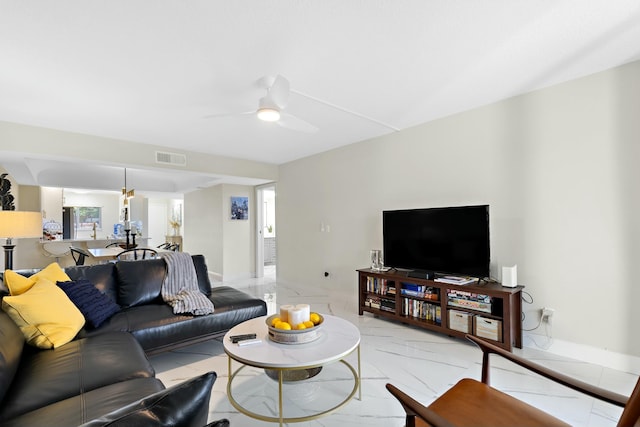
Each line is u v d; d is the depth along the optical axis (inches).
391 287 138.7
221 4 64.2
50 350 70.9
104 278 109.6
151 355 94.6
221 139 163.8
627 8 66.8
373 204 164.2
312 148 185.3
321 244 195.5
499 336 105.8
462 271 119.7
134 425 23.4
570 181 102.2
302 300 180.9
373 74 95.9
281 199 228.2
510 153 115.3
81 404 48.3
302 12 67.1
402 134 150.4
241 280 250.7
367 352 107.7
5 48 78.2
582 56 87.1
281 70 92.4
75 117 127.6
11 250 116.8
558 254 104.8
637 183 90.4
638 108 90.1
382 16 68.9
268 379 89.0
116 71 91.0
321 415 67.4
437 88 106.5
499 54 85.6
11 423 44.2
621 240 93.1
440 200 135.9
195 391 28.2
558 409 74.8
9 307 71.4
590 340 98.6
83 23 69.2
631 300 91.4
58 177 228.4
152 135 154.9
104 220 400.2
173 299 112.8
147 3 63.4
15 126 132.9
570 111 101.8
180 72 92.2
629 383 85.8
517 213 113.8
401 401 44.6
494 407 50.9
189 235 305.3
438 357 103.4
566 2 65.0
